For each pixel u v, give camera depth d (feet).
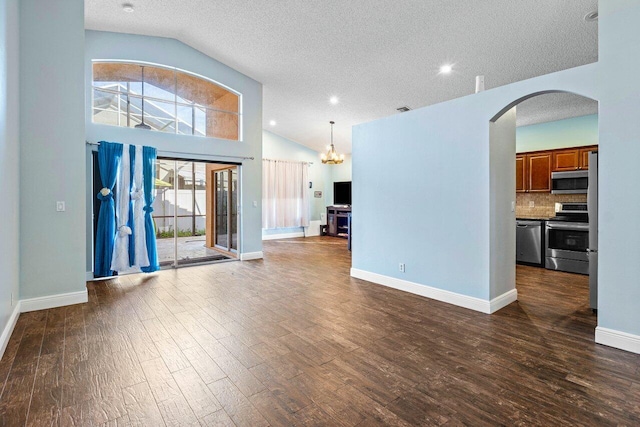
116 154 14.97
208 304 11.75
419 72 16.07
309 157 33.53
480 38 12.88
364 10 12.60
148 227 15.97
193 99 18.21
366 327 9.60
